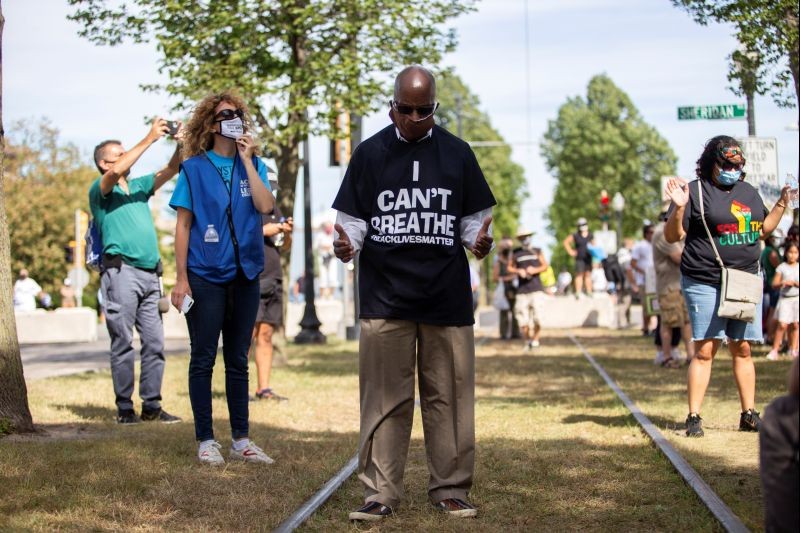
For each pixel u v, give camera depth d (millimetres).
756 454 6766
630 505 5398
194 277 6699
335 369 13859
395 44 15203
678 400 9773
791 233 14070
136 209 8633
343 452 7035
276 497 5590
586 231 27766
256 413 9188
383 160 5297
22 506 5227
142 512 5184
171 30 14461
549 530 4914
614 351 16891
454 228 5305
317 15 14391
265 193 6793
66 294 35812
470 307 5375
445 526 4992
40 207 45594
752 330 7645
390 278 5266
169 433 7812
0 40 7645
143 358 8695
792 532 3459
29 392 10828
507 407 9562
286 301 14797
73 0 14383
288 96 14766
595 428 8102
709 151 7613
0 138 7613
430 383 5367
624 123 78500
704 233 7621
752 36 10336
